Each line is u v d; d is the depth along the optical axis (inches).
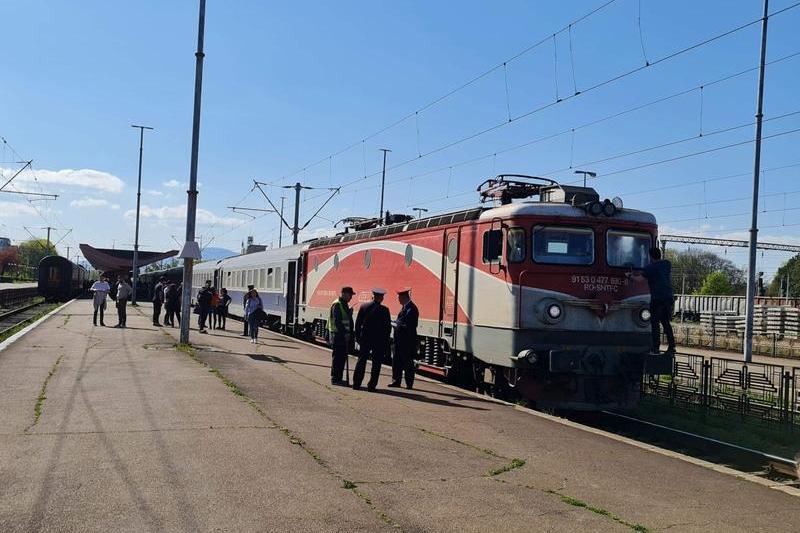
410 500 260.1
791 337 1433.3
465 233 589.0
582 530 237.0
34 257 5354.3
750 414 561.3
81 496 247.4
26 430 340.8
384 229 775.7
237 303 1525.6
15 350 672.4
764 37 982.4
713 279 3398.1
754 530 247.4
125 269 2353.6
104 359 617.3
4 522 220.4
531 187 593.3
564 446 366.9
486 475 300.4
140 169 1873.8
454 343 598.5
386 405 459.2
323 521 232.7
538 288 513.7
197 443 327.0
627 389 519.8
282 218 1615.4
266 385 511.2
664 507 269.7
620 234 533.3
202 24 762.2
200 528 221.8
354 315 831.7
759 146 990.4
